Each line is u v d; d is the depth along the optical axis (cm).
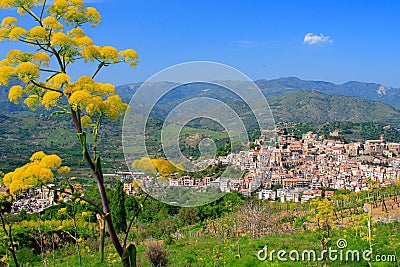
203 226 3266
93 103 457
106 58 498
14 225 2108
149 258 1491
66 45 479
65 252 1998
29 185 455
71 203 605
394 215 2892
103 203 475
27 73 464
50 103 464
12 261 1340
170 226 2973
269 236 2489
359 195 4422
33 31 466
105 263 1396
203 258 1728
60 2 494
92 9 508
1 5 480
